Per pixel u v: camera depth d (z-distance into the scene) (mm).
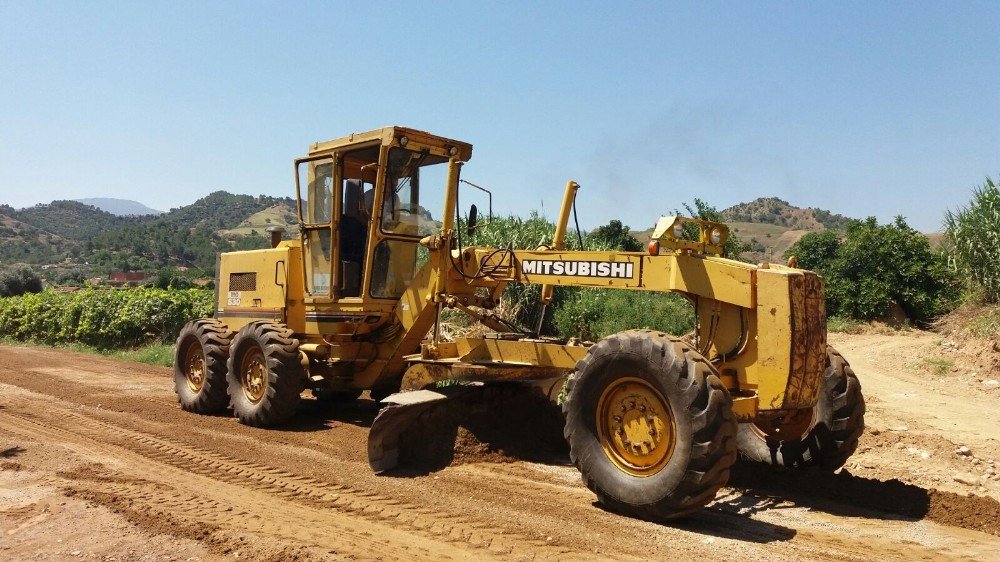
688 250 5648
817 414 6047
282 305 9031
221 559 4250
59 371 13672
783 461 6297
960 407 9125
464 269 7547
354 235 8625
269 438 7727
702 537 4645
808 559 4285
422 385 7328
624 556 4297
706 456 4629
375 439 6199
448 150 8438
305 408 9586
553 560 4238
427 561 4234
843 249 19781
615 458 5227
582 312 12203
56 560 4234
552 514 5102
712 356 5477
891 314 18547
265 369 8391
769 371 5070
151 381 12500
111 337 20453
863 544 4566
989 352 11406
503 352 6699
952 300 17438
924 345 13508
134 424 8398
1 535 4633
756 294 5203
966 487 6020
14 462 6473
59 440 7461
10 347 20625
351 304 8188
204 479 6062
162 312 20062
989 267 13617
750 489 5836
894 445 7262
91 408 9438
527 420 7180
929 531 4840
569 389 5504
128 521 4891
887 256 18766
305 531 4754
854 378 5969
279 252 9164
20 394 10516
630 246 17984
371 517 5051
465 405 6859
